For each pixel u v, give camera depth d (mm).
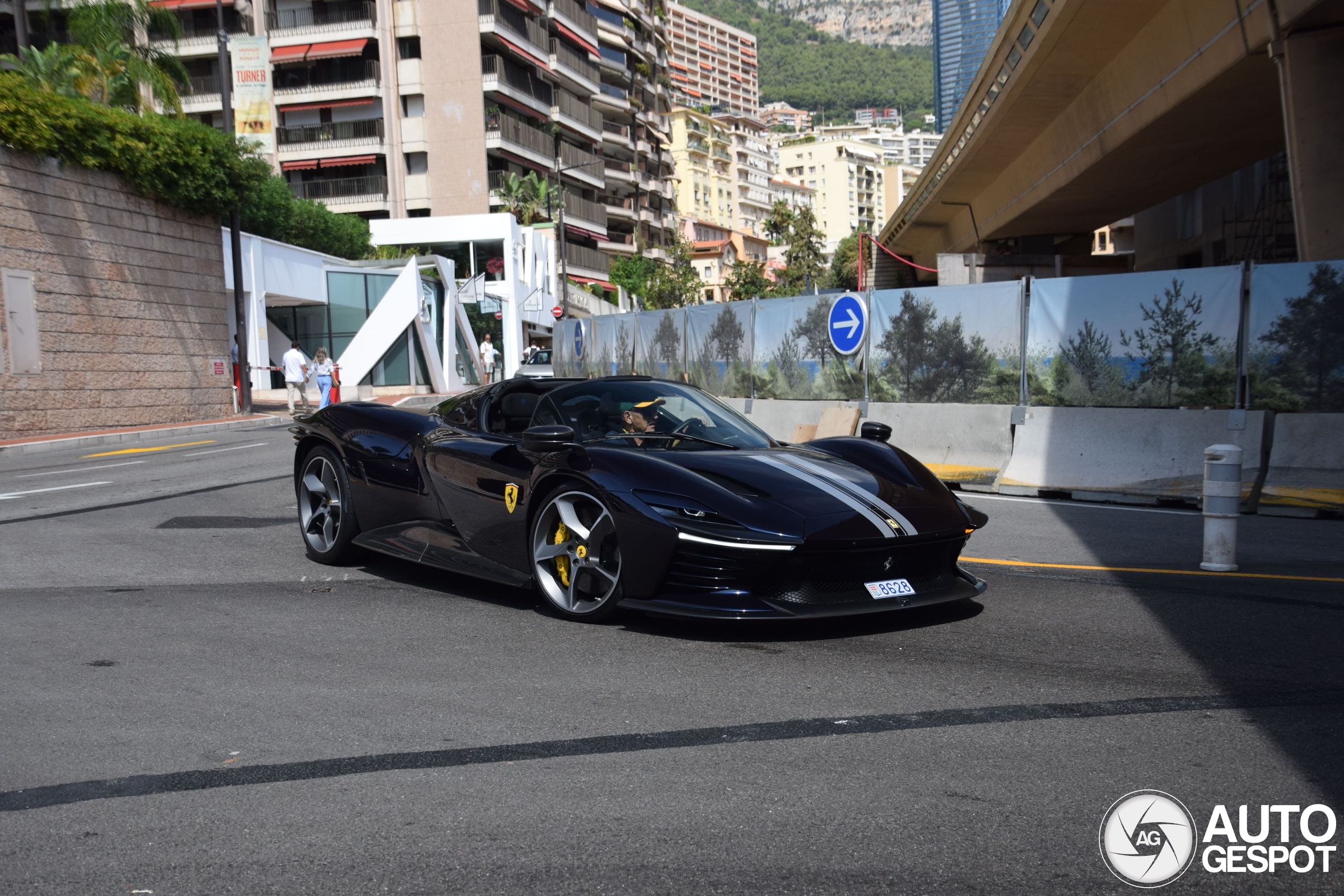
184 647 4102
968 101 28875
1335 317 8156
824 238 103250
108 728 3166
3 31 43656
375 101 52250
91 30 23188
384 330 31859
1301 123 14078
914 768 2777
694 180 132750
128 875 2227
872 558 4160
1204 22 16688
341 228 42344
